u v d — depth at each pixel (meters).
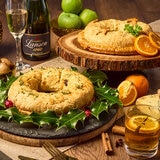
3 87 1.78
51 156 1.59
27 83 1.74
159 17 2.61
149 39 1.95
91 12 2.34
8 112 1.65
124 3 2.79
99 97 1.75
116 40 1.94
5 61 1.91
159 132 1.58
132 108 1.62
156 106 1.72
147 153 1.57
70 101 1.67
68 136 1.62
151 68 2.00
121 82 1.91
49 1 2.81
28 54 2.14
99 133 1.67
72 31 2.21
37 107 1.66
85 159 1.58
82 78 1.76
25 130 1.63
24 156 1.57
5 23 2.50
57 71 1.80
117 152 1.60
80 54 1.93
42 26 2.13
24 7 2.05
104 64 1.88
